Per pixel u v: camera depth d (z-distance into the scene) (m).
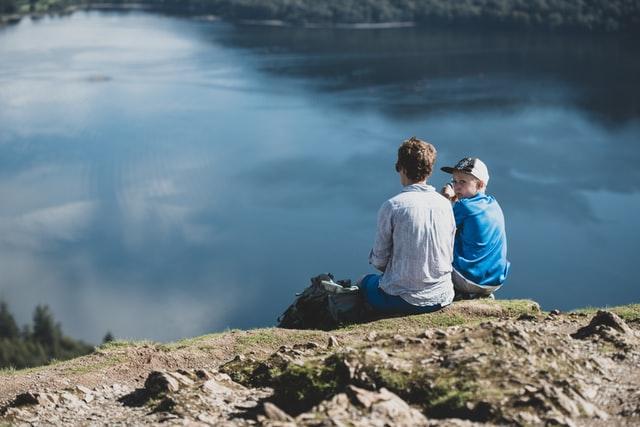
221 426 5.46
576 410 5.14
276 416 5.38
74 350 97.56
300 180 137.50
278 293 104.31
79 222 130.25
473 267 9.28
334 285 9.24
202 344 8.90
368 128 165.00
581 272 100.75
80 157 159.75
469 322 8.59
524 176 128.00
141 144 167.38
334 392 5.68
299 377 5.94
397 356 5.92
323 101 194.62
